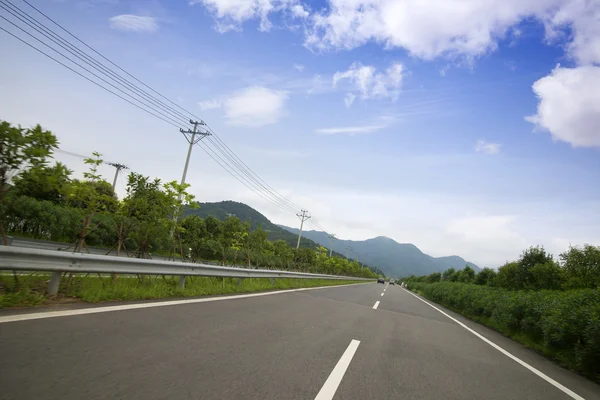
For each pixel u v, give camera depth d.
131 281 8.86
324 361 4.52
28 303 5.16
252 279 15.14
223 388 3.15
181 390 2.98
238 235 25.20
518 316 10.30
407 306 16.05
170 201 11.31
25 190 6.43
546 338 7.88
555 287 18.19
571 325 7.08
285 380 3.60
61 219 20.38
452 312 17.47
